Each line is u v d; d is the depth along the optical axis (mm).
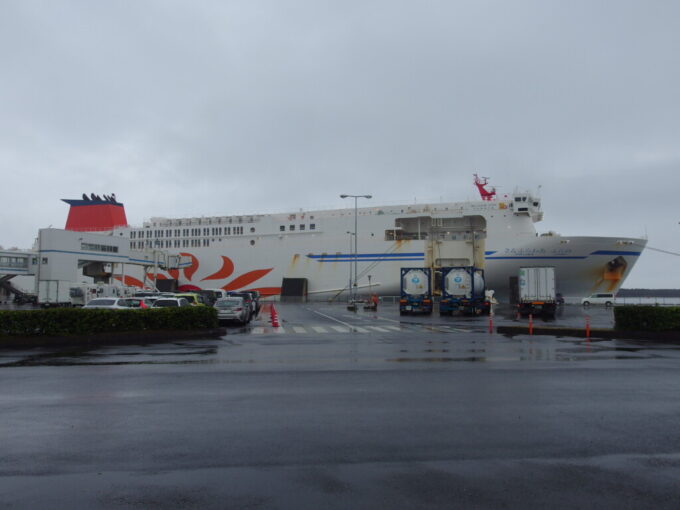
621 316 21812
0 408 8750
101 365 13609
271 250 66188
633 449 6570
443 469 5898
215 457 6301
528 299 38062
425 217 60375
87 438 7059
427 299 41469
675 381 11125
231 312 29156
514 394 9773
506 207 57719
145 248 70625
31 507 4949
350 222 63844
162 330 21344
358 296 59312
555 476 5684
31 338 18359
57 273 51812
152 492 5285
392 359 14727
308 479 5617
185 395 9742
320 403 9055
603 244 52406
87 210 76312
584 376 11742
